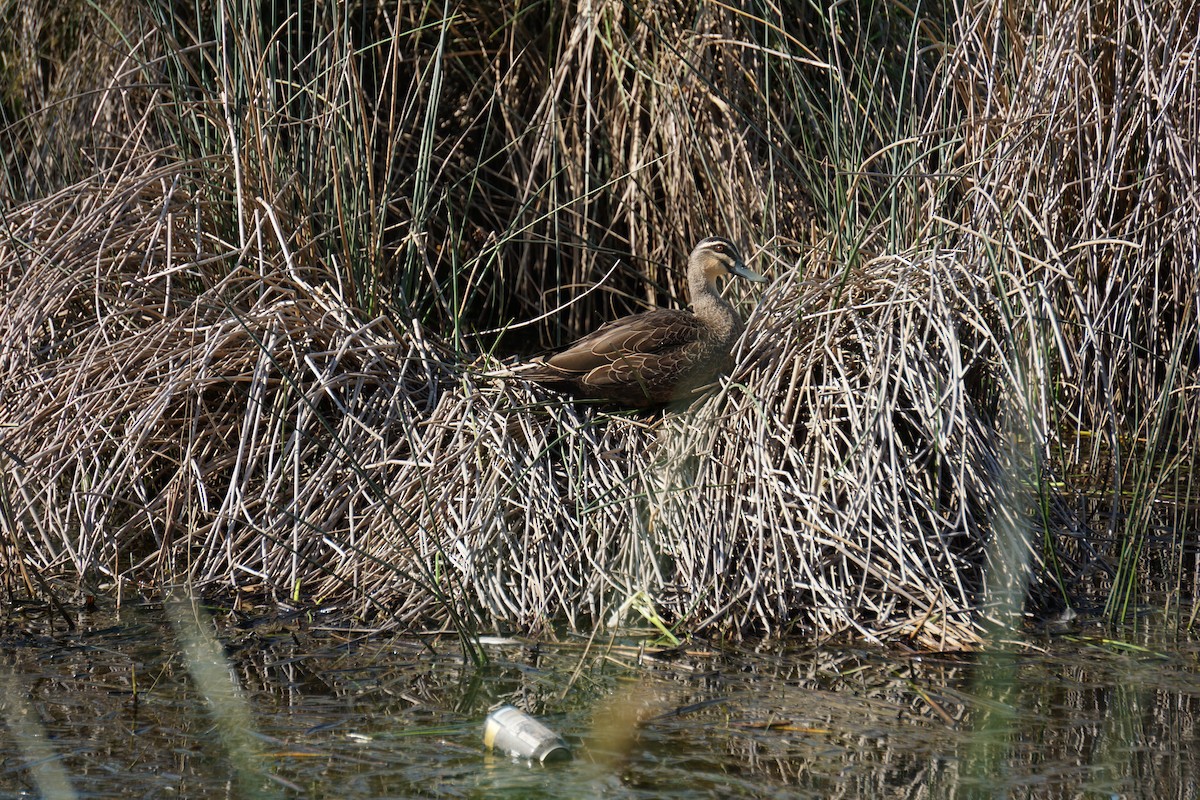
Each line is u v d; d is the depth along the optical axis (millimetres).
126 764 6902
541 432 10469
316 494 10164
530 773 6836
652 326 11281
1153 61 12281
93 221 11375
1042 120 11727
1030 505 10023
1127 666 8453
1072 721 7574
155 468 10969
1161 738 7340
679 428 10469
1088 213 12086
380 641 8836
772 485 9531
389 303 11914
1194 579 10023
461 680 8164
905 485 9414
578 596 9375
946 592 9094
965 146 11820
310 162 12023
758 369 10656
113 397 10531
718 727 7449
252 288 11125
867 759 7043
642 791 6637
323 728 7402
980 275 10828
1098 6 12570
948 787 6703
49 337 11539
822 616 9117
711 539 9414
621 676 8227
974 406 10500
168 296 10773
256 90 11859
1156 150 12180
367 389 11047
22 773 6777
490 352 11570
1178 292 12625
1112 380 12461
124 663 8367
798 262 11969
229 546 9734
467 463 10055
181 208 11711
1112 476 11766
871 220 12086
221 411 11000
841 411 10141
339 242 12219
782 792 6625
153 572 9969
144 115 12750
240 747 7125
